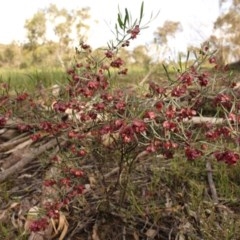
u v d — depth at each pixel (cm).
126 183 315
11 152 445
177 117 261
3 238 312
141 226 323
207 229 306
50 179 305
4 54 1820
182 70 279
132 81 676
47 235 309
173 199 348
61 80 705
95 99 274
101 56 308
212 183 364
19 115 418
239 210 338
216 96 269
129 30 279
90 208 330
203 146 268
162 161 384
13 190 382
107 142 296
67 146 401
